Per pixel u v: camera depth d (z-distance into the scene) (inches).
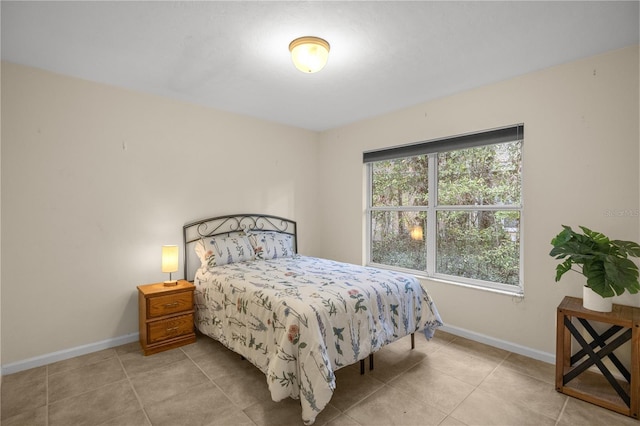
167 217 124.6
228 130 141.9
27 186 96.3
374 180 156.6
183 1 66.6
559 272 86.5
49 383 87.7
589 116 92.4
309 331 72.0
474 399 80.8
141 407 77.4
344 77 105.4
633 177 86.0
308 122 159.0
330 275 104.8
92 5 67.9
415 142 133.7
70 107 103.6
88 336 107.0
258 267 118.6
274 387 69.4
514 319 107.1
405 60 93.5
